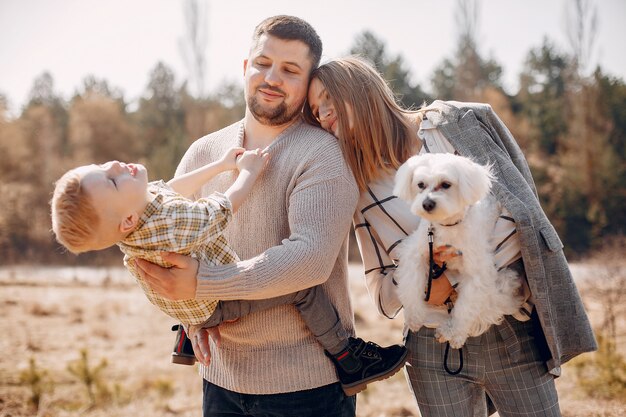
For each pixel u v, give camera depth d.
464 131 3.06
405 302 2.99
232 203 2.64
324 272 2.54
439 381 2.94
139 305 15.48
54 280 21.45
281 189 2.77
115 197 2.33
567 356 2.96
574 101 34.50
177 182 2.86
